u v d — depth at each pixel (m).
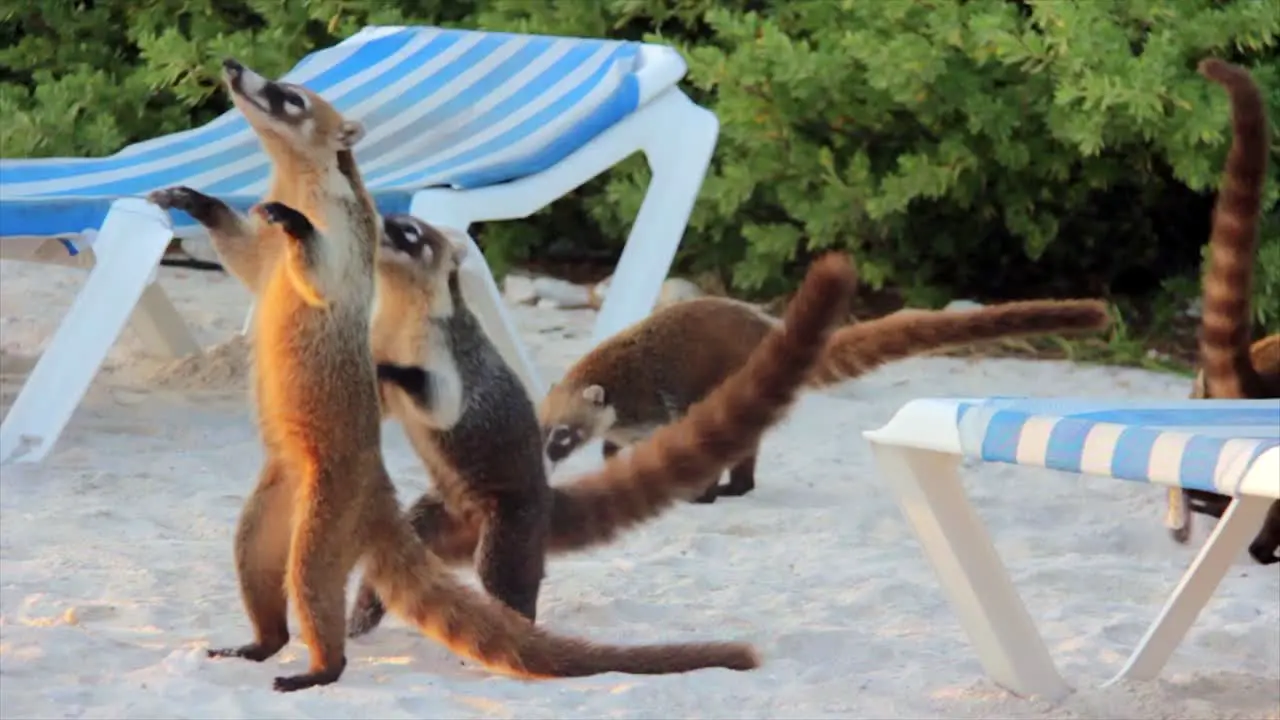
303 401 4.59
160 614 5.50
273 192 4.69
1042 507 7.61
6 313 11.09
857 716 4.66
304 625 4.71
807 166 12.13
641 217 9.41
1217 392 6.99
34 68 14.91
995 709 4.74
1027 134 11.97
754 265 12.38
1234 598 6.20
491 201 8.67
